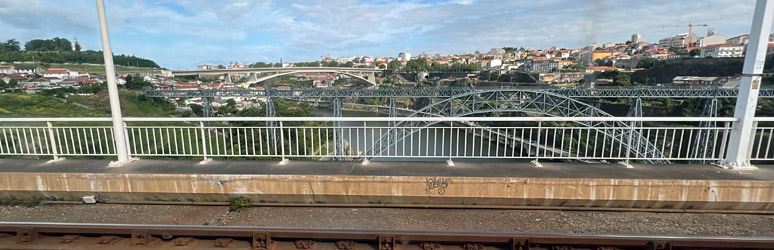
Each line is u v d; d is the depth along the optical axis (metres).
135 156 5.84
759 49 4.61
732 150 5.04
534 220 4.35
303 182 4.73
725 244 3.43
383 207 4.74
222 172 4.93
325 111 86.56
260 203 4.83
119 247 3.50
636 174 4.75
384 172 4.92
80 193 4.90
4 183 4.90
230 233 3.62
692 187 4.45
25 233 3.61
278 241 3.60
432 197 4.69
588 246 3.51
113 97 5.23
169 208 4.77
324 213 4.57
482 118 5.10
